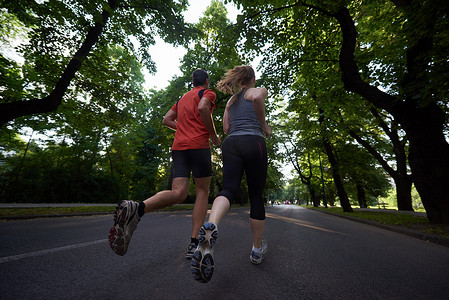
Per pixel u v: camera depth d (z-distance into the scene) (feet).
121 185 61.77
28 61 30.63
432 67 14.42
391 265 6.63
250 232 12.00
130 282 4.39
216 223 3.67
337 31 27.71
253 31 26.78
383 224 19.97
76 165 51.98
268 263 6.18
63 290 3.87
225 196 4.36
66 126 45.37
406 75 18.33
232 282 4.63
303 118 43.98
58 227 12.18
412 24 15.69
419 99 15.38
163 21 31.30
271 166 84.94
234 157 5.11
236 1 24.75
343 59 20.67
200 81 6.59
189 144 5.95
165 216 21.98
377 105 19.72
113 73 32.35
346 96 30.78
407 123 18.33
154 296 3.79
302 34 27.73
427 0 13.99
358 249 8.82
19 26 33.83
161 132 48.73
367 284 4.92
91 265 5.35
